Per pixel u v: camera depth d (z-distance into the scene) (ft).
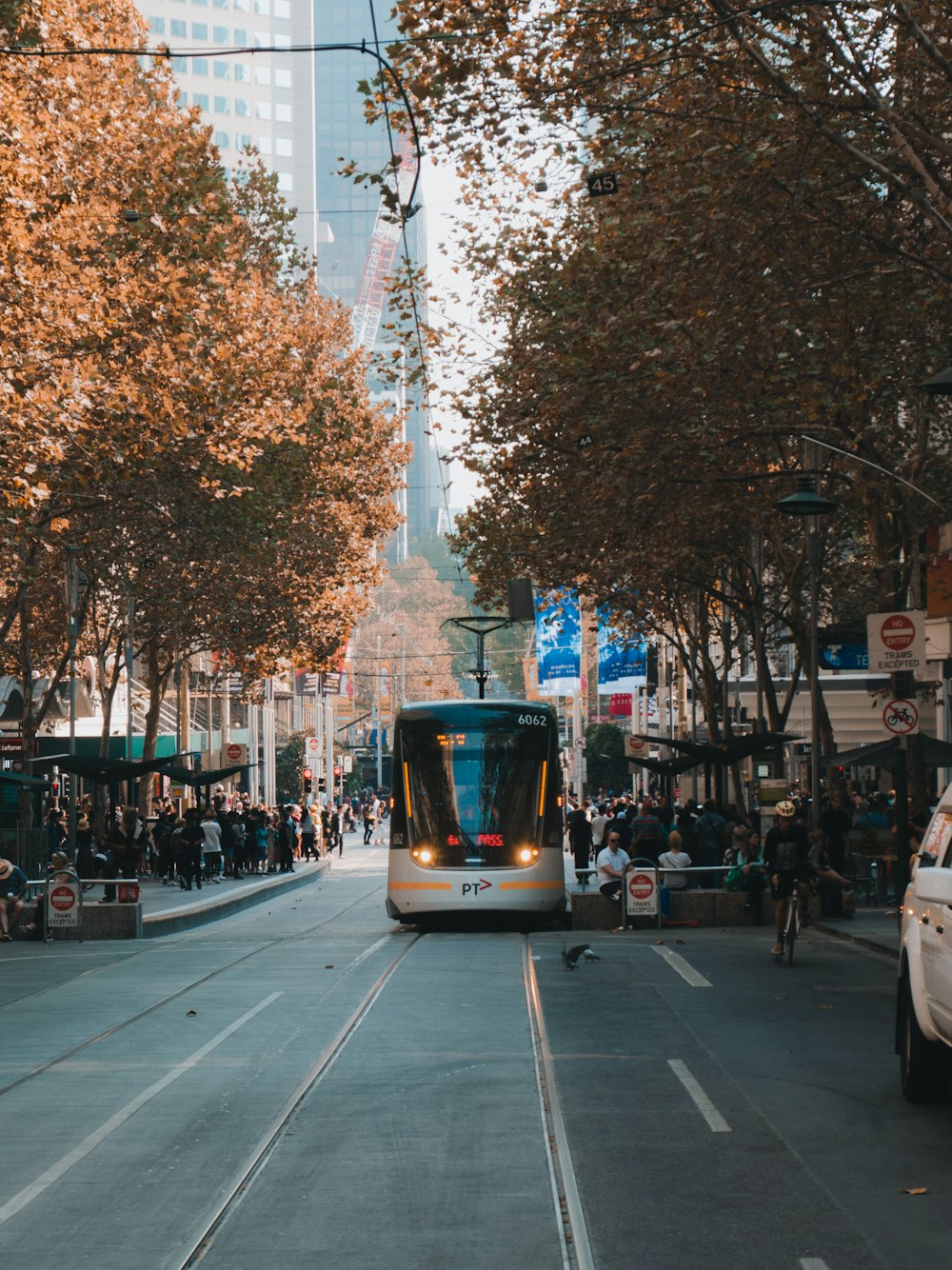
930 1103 35.09
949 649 111.24
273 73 540.11
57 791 172.24
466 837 86.69
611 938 81.30
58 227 77.82
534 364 82.84
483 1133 32.30
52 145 75.87
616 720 324.19
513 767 87.86
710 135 60.23
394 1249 23.73
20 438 71.87
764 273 62.18
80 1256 23.62
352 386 164.96
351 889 151.12
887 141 56.59
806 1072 39.40
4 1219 25.94
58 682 120.78
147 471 98.58
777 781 99.35
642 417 78.13
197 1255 23.65
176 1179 28.63
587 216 84.53
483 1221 25.31
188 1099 36.65
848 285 66.95
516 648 542.57
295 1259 23.31
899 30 56.95
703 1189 27.40
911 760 85.30
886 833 98.68
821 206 61.11
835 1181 27.94
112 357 84.23
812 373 64.64
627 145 62.69
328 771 259.80
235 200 152.46
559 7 53.01
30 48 73.61
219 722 278.67
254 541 123.95
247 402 95.30
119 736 181.68
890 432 84.23
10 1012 54.29
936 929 32.68
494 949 74.95
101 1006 55.11
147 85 104.94
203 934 93.35
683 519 96.53
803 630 111.96
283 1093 37.17
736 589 122.42
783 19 50.44
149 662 157.89
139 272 89.20
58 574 139.74
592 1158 29.89
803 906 83.35
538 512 100.01
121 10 93.04
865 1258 23.08
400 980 61.46
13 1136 32.73
